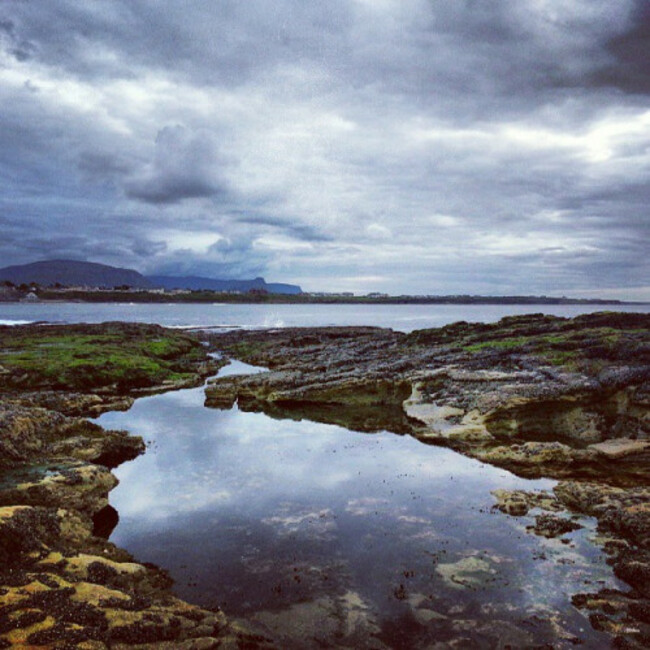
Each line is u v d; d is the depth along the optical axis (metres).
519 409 27.77
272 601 12.35
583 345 37.47
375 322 149.38
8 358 44.06
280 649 10.52
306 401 35.31
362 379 35.91
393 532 16.03
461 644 10.76
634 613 11.62
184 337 72.38
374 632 11.18
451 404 30.25
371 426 29.62
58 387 38.91
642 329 43.75
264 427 29.27
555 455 22.77
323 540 15.51
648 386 27.20
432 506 18.05
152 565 13.98
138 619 10.30
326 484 20.20
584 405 28.09
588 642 10.76
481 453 23.83
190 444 25.64
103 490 18.44
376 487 19.89
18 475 17.75
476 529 16.19
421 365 39.47
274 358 54.34
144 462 22.73
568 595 12.52
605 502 17.36
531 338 43.50
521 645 10.70
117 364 43.88
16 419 21.20
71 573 11.91
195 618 11.01
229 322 147.62
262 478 20.83
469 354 40.00
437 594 12.64
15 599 10.18
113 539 15.53
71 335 66.38
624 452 22.91
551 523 16.28
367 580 13.30
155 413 32.62
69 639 9.16
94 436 24.09
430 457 23.73
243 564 14.11
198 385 43.41
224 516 17.20
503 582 13.13
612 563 14.02
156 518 17.03
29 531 13.21
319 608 12.08
